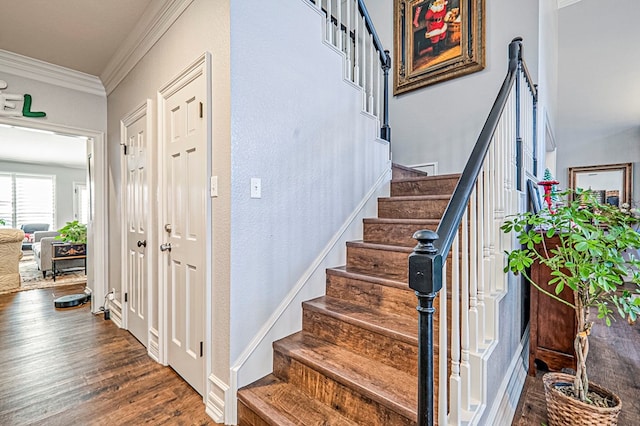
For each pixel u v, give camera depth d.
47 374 2.06
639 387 1.94
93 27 2.45
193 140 1.88
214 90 1.69
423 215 2.38
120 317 3.00
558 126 4.80
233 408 1.58
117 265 3.13
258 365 1.69
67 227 5.68
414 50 3.56
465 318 1.25
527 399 1.85
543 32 3.09
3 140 6.00
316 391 1.52
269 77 1.78
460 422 1.14
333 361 1.54
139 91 2.63
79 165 9.26
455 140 3.30
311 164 2.07
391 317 1.69
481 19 3.09
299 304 1.95
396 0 3.71
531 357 2.13
